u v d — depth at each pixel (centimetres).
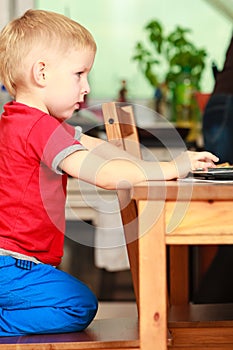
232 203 195
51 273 233
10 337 223
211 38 598
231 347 260
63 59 242
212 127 391
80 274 527
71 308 229
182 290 328
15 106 235
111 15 596
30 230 229
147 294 196
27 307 228
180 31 577
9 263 228
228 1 593
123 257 495
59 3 594
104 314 450
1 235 229
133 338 213
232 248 369
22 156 227
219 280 368
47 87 242
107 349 209
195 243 195
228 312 288
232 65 393
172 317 279
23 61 242
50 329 226
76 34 245
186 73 558
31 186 229
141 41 597
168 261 339
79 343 210
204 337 260
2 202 230
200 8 597
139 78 595
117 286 515
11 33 246
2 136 234
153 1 597
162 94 568
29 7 579
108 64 595
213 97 393
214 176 221
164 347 197
